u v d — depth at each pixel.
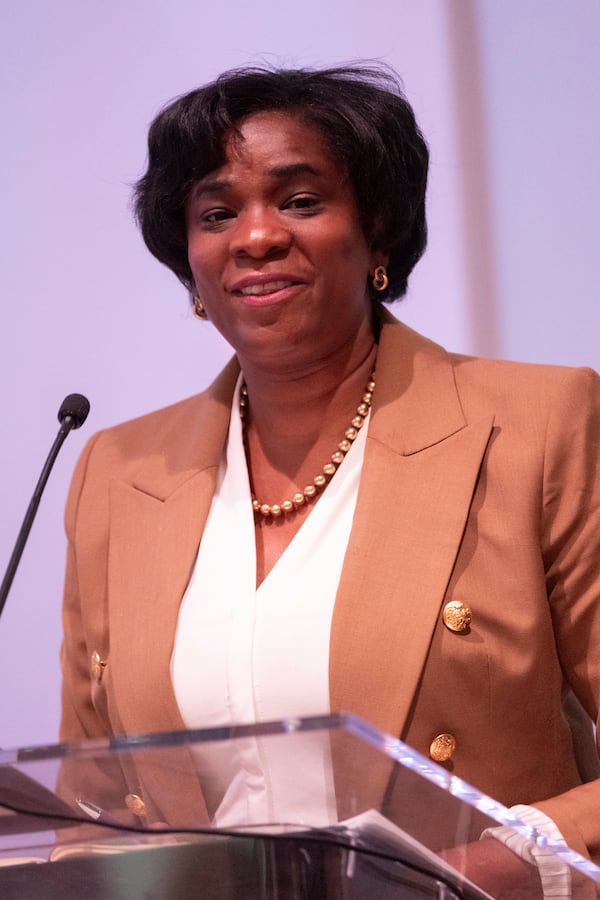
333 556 5.35
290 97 5.50
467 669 5.02
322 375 5.64
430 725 5.01
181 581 5.52
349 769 3.03
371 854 3.36
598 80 8.02
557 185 8.05
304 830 3.28
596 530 5.21
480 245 8.18
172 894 3.42
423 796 3.11
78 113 8.64
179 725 5.27
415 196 5.86
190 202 5.68
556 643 5.34
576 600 5.23
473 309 8.16
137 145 8.55
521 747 5.13
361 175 5.53
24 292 8.57
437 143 8.27
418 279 8.25
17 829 3.40
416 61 8.32
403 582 5.08
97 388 8.50
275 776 3.10
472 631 5.06
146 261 8.52
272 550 5.57
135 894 3.45
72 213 8.59
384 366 5.75
